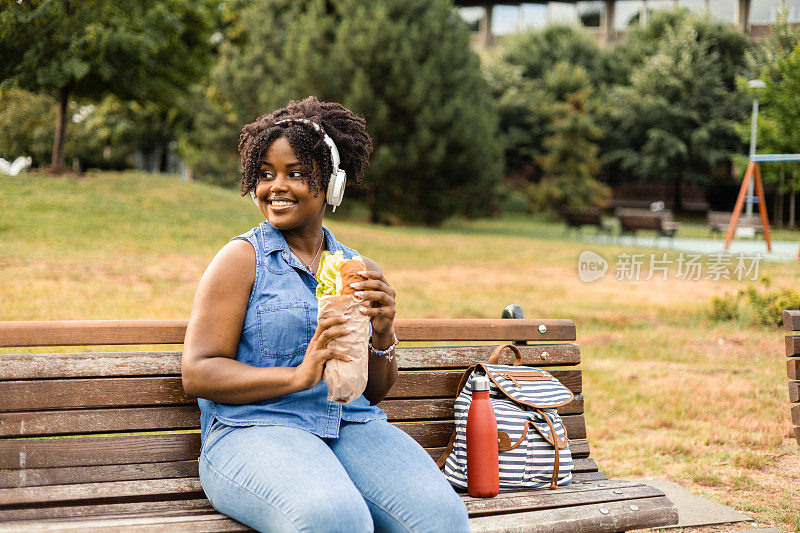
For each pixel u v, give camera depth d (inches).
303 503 69.2
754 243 779.4
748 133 722.2
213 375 76.5
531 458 94.3
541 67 1600.6
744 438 179.0
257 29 970.1
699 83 1439.5
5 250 409.7
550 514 84.7
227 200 708.7
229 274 80.4
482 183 982.4
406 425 102.2
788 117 658.2
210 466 78.2
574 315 350.9
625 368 252.5
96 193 602.5
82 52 476.7
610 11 1791.3
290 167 84.8
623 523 85.6
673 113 1439.5
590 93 1453.0
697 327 326.6
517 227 1134.4
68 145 1156.5
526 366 109.1
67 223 508.4
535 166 1549.0
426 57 924.0
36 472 82.6
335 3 925.2
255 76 931.3
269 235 85.7
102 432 86.7
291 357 81.7
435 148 905.5
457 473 96.6
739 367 254.7
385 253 611.5
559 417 100.7
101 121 1040.8
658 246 763.4
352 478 79.4
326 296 75.0
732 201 1600.6
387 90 867.4
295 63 879.1
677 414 200.2
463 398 98.8
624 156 1533.0
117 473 85.8
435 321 106.0
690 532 123.6
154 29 553.3
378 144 897.5
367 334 76.9
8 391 83.1
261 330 80.9
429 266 547.8
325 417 82.3
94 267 393.7
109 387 87.2
